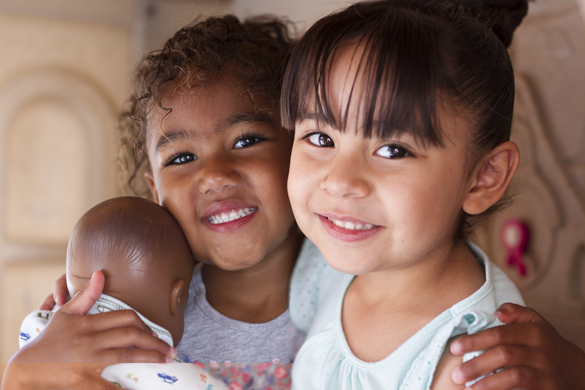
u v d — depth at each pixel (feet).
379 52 1.94
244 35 3.14
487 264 2.34
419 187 1.95
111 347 2.30
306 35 2.23
